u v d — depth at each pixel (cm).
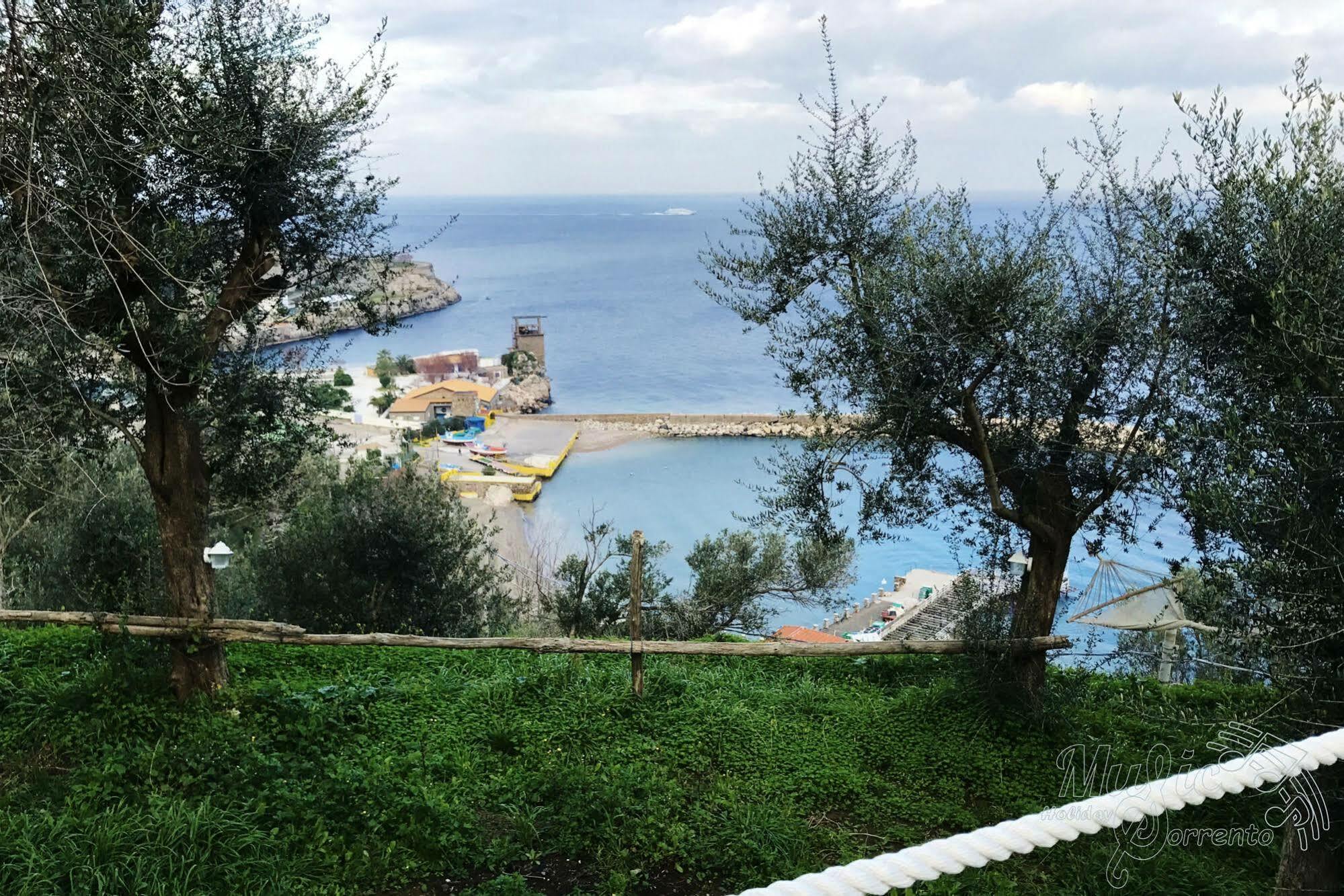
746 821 679
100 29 536
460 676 946
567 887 607
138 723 742
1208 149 674
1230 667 534
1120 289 755
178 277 686
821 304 841
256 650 973
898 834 697
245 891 553
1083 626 1334
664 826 672
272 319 832
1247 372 617
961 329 754
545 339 17388
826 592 2248
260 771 679
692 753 800
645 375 13500
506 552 4525
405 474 1616
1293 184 614
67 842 561
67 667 846
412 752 747
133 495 1438
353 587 1481
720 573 2112
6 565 1478
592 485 6544
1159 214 716
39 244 560
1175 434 631
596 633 1759
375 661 972
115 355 727
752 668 1077
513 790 707
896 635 2806
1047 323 738
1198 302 678
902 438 802
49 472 765
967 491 880
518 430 8294
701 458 7394
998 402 819
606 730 826
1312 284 558
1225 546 564
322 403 874
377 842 629
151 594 1261
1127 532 836
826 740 844
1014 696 871
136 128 628
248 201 764
